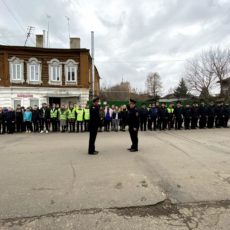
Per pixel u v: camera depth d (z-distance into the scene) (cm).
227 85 4172
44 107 1666
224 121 1800
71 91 2720
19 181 568
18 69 2620
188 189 509
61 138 1306
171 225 368
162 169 656
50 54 2681
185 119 1694
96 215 401
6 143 1149
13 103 2611
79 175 609
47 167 690
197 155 833
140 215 401
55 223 377
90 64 3117
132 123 905
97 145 1052
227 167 674
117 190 505
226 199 459
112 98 7175
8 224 376
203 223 374
